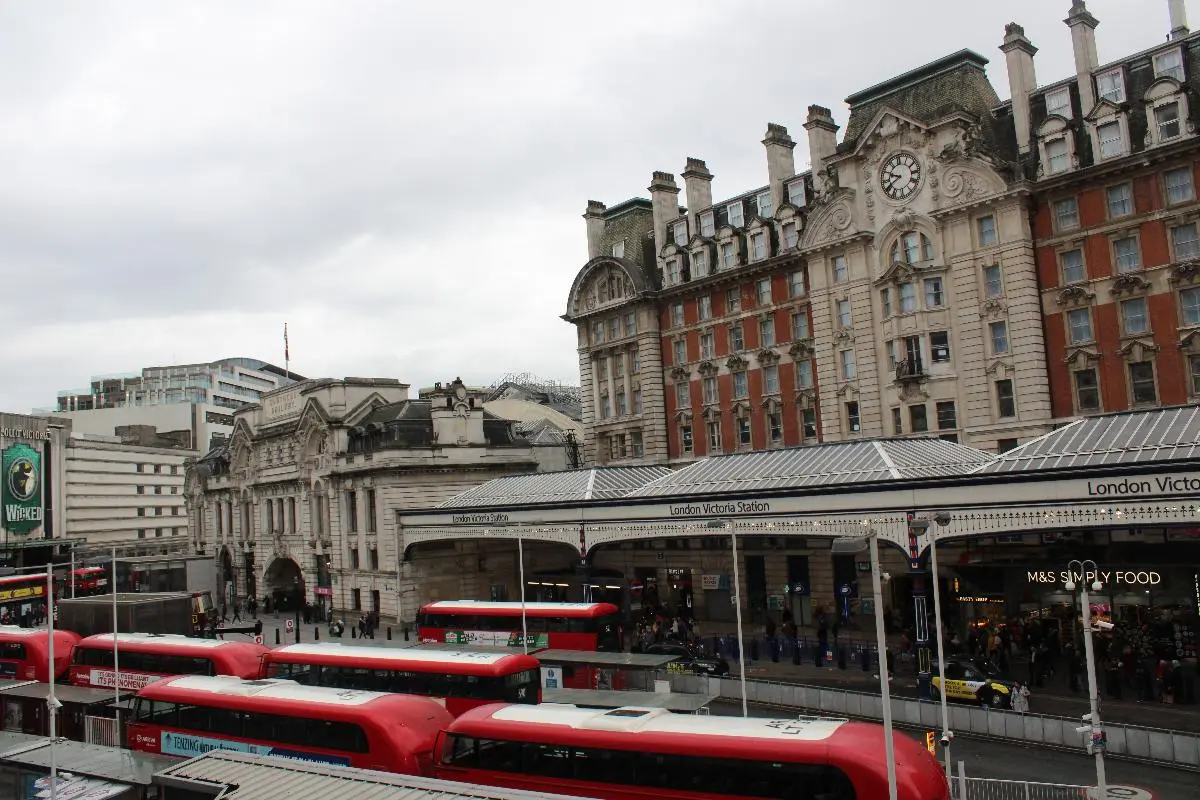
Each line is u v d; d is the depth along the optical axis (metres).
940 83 55.72
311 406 81.50
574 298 77.62
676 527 48.25
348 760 25.58
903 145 54.94
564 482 59.50
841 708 35.56
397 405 78.44
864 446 46.78
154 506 144.12
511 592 73.25
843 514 41.09
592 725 22.53
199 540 108.06
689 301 69.81
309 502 83.00
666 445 71.06
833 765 19.47
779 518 43.44
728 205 69.19
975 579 46.88
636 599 66.69
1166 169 46.28
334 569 78.56
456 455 74.62
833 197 58.41
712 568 63.84
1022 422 50.00
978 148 51.62
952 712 33.12
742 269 65.06
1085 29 50.75
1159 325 46.44
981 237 52.00
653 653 46.53
